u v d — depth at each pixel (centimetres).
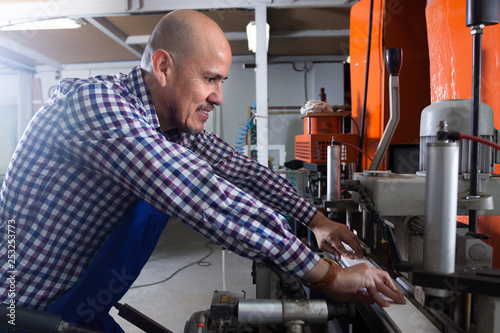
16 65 557
